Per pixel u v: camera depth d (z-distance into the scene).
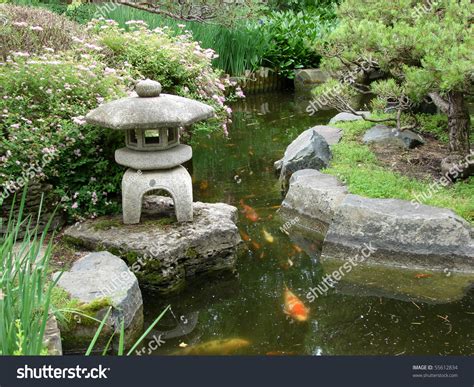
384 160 5.57
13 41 5.70
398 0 5.37
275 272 4.26
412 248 4.21
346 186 4.93
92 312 3.24
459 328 3.51
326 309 3.78
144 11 8.96
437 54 4.45
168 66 5.98
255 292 4.01
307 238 4.79
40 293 2.72
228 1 9.39
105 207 4.45
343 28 5.31
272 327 3.59
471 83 4.59
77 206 4.36
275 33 10.95
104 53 6.00
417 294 3.90
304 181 5.11
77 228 4.21
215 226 4.20
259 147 7.16
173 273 3.91
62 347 3.21
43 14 6.52
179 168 4.26
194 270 4.10
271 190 5.72
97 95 4.72
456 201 4.56
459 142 5.16
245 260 4.42
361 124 6.53
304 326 3.59
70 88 4.64
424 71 4.46
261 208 5.30
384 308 3.76
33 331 2.49
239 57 10.33
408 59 5.12
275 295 3.96
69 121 4.46
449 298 3.84
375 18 5.62
